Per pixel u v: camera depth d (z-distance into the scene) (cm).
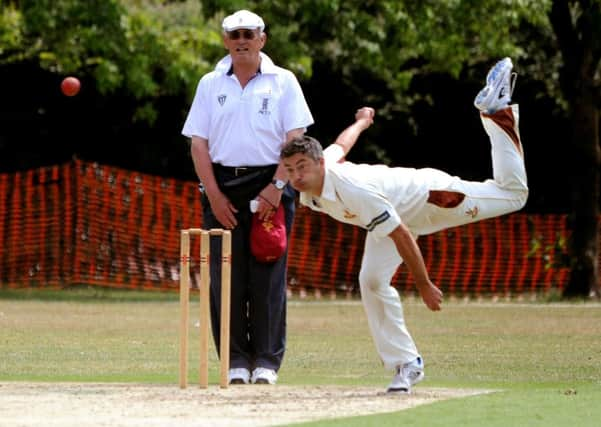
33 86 7912
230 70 3186
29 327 4688
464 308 6162
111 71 7000
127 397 2664
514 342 4278
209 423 2264
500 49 7156
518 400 2580
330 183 2681
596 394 2689
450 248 7644
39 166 8000
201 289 2828
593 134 7094
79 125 7988
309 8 6788
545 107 8119
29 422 2272
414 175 2762
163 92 7738
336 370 3459
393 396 2703
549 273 7656
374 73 8094
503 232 7650
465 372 3366
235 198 3150
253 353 3183
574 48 6994
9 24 7838
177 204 7550
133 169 8081
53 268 7325
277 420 2306
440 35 7119
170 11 8512
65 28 6931
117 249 7406
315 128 8219
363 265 2786
